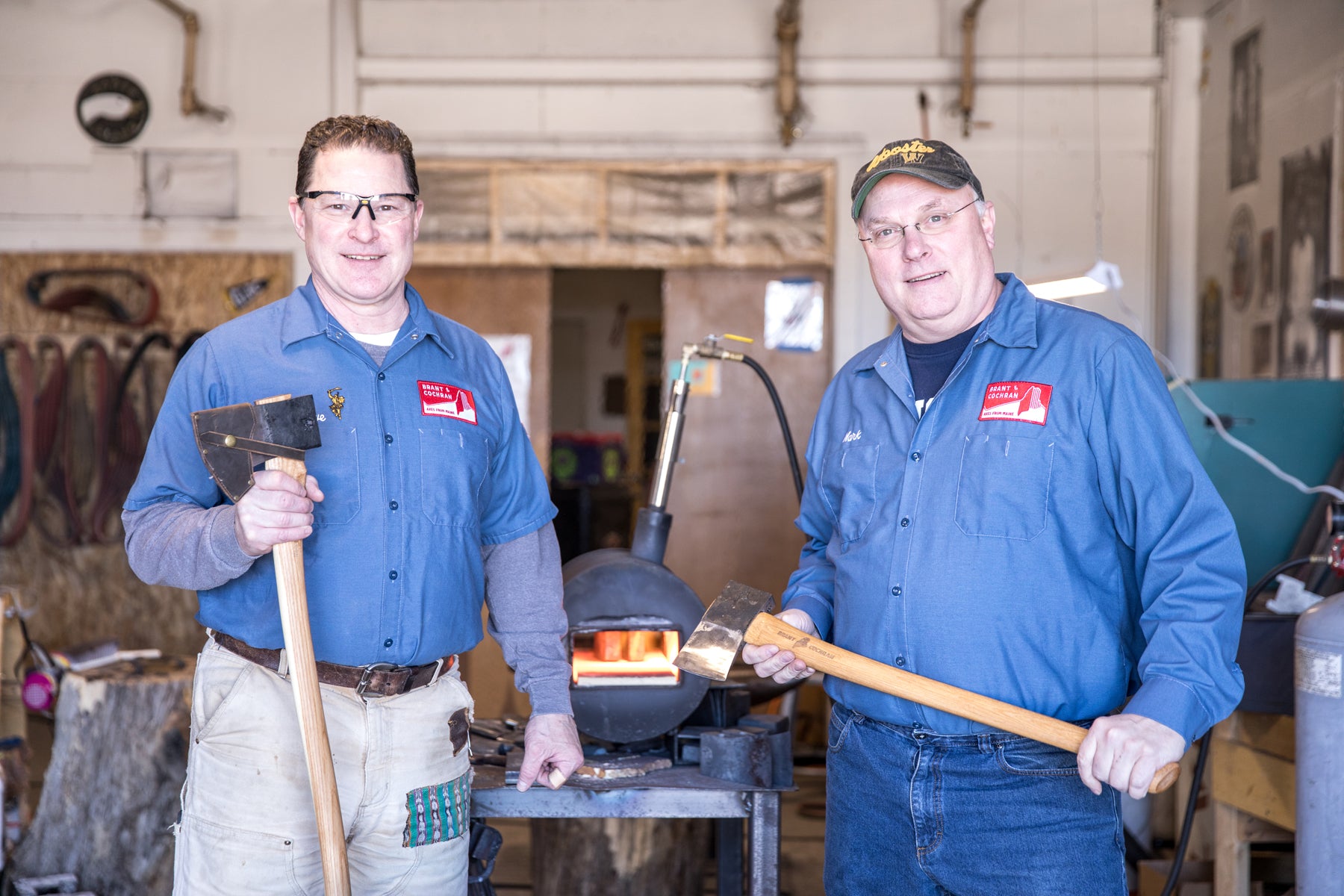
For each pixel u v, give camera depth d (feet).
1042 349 5.24
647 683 7.13
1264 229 13.12
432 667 5.50
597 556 7.66
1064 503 5.05
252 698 5.12
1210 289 14.87
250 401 5.30
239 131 15.60
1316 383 10.73
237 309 15.67
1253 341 13.42
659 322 34.30
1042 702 5.06
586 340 34.65
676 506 16.01
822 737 15.97
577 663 7.41
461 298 16.03
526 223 15.65
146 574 5.17
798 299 15.88
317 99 15.56
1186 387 11.39
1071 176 15.47
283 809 5.08
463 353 5.94
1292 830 7.79
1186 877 9.12
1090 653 5.06
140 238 15.61
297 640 4.77
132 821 9.32
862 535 5.57
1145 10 15.33
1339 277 11.00
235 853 5.05
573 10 15.58
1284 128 12.60
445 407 5.58
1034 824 5.03
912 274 5.38
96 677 9.48
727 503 16.03
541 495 6.26
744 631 5.41
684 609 7.18
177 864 5.27
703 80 15.46
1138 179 15.46
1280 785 7.79
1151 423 4.94
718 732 7.11
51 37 15.57
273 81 15.58
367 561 5.24
